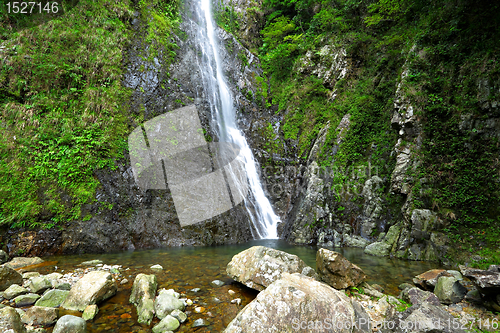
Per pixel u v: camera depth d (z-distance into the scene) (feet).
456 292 12.48
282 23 57.00
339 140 35.47
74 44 31.63
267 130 47.47
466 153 23.91
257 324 8.50
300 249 26.94
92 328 10.11
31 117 25.75
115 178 27.99
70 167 25.62
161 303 11.40
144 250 25.44
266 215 38.01
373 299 13.10
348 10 47.03
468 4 28.04
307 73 49.32
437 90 27.71
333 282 13.83
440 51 28.73
